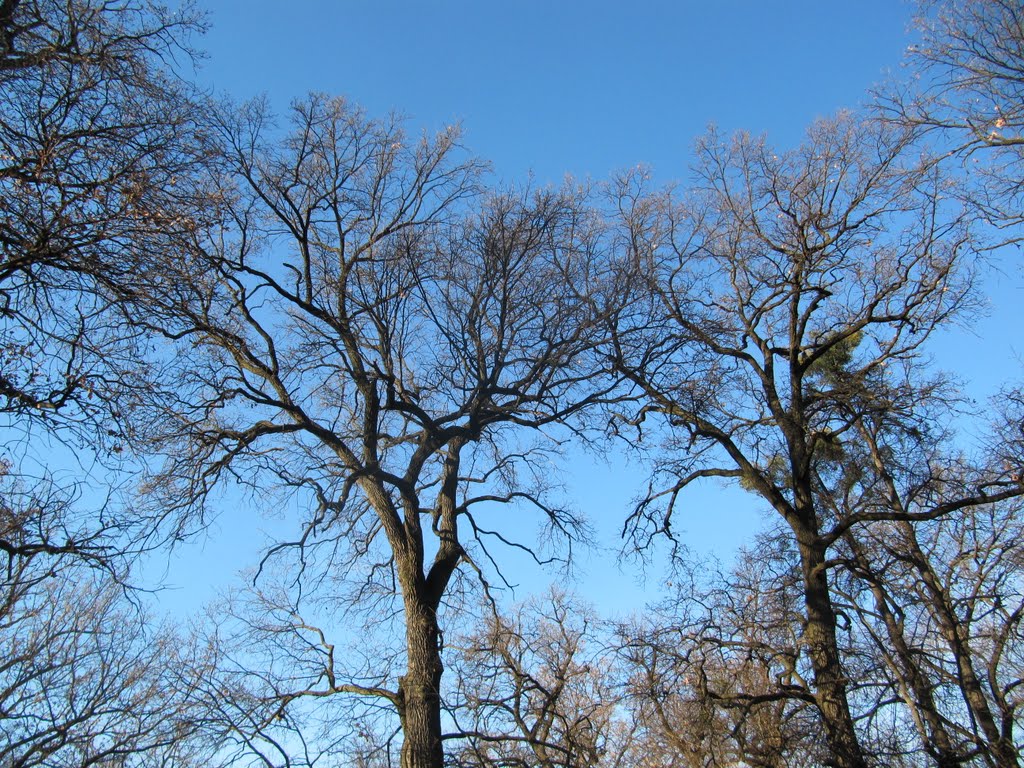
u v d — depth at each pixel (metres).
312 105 14.27
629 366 14.70
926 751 12.54
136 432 8.62
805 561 14.52
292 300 13.20
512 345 14.10
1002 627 14.48
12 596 11.02
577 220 14.78
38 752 12.77
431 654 12.81
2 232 7.61
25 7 8.08
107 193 7.86
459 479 15.91
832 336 16.33
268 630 14.11
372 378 13.73
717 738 14.38
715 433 15.56
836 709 12.94
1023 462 13.45
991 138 10.94
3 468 8.55
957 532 15.83
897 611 13.63
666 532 15.78
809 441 15.92
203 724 12.91
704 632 14.62
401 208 15.14
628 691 14.88
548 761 13.45
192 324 10.52
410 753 11.87
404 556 13.66
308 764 12.81
